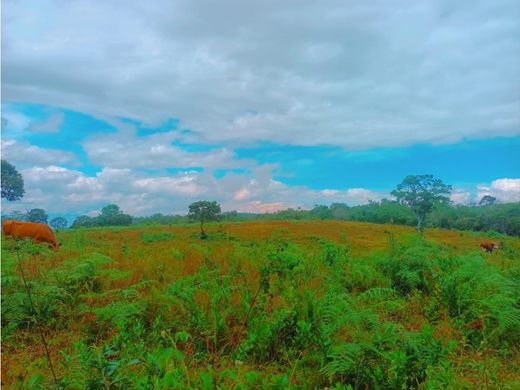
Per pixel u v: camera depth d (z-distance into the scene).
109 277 7.18
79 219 67.69
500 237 47.00
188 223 55.72
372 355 4.26
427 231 50.22
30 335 5.43
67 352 5.00
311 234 37.94
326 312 5.38
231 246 10.99
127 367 4.19
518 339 5.72
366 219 84.56
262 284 6.57
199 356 4.88
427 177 70.44
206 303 6.13
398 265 8.59
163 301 6.12
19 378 4.07
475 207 101.44
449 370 4.20
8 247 10.83
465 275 7.21
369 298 7.02
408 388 3.98
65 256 10.27
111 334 5.46
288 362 4.77
